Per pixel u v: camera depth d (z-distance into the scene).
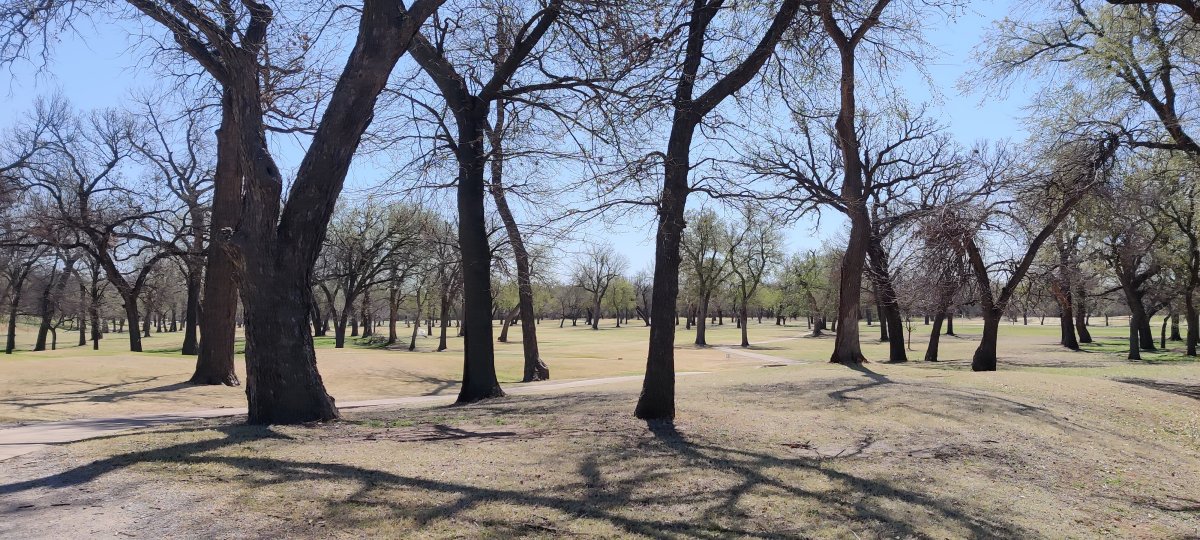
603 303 120.31
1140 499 8.53
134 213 31.22
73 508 5.38
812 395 13.11
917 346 54.31
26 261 43.56
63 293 47.00
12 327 46.47
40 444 8.30
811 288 70.25
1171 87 19.34
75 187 34.28
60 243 29.61
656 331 10.38
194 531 4.93
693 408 11.30
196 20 8.91
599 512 5.83
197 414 15.63
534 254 26.36
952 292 23.17
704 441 8.90
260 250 9.26
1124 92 19.78
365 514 5.37
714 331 96.69
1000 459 9.30
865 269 29.95
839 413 11.39
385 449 7.63
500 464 7.19
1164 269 34.81
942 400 12.55
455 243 29.62
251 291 9.34
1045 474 8.98
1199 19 14.15
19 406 16.59
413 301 66.50
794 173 24.42
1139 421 13.45
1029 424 11.39
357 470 6.58
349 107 9.23
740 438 9.24
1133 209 19.73
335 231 47.84
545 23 13.52
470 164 14.70
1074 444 10.70
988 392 13.88
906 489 7.44
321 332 72.31
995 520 6.80
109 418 14.33
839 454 8.80
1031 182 19.83
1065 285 27.84
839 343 22.08
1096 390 15.66
